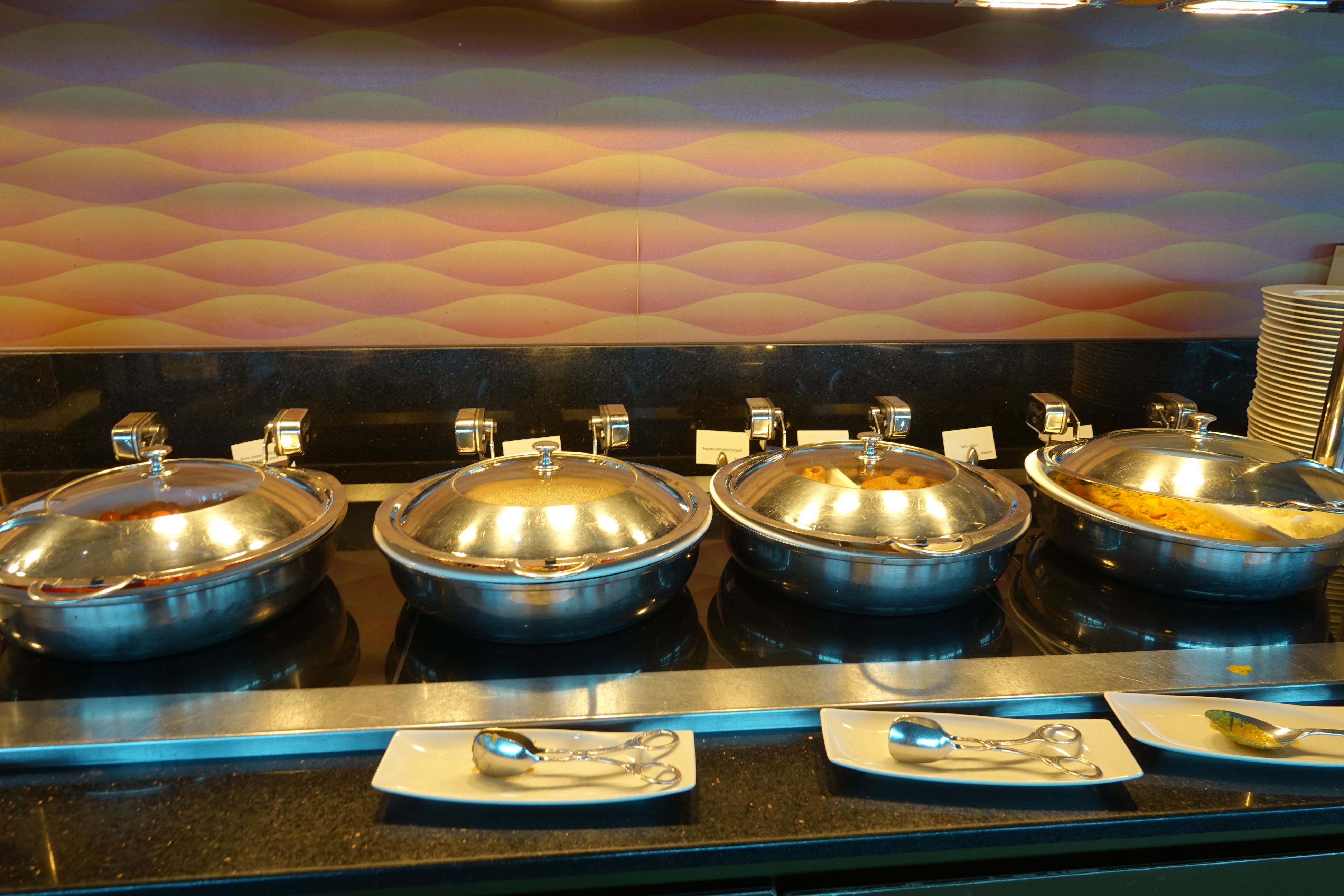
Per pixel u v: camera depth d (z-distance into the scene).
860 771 0.74
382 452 1.36
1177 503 1.02
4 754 0.72
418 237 1.32
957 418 1.46
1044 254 1.44
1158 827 0.69
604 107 1.29
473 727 0.76
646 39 1.27
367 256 1.32
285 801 0.69
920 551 0.88
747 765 0.75
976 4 1.05
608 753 0.72
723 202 1.36
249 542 0.89
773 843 0.65
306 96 1.23
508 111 1.28
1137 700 0.80
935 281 1.44
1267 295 1.33
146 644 0.83
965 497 0.98
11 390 1.23
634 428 1.40
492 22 1.23
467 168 1.30
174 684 0.83
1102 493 1.07
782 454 1.14
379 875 0.62
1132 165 1.41
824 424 1.43
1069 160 1.40
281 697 0.80
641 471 1.10
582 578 0.82
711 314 1.42
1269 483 1.02
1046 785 0.72
